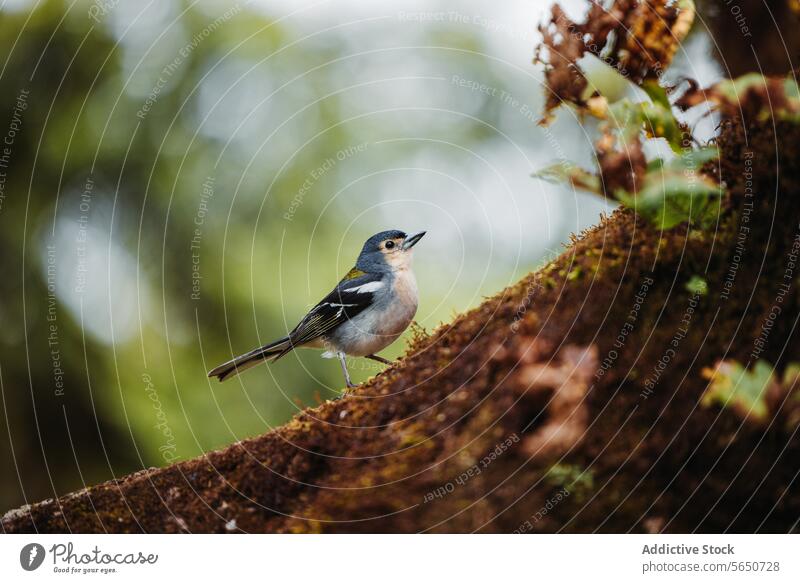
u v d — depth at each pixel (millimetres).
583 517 4883
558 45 6012
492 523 4922
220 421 11500
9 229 11578
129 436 11492
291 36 12680
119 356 11711
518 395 5062
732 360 4949
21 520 5695
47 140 11703
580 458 4910
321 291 11914
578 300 5219
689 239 5133
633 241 5219
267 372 11820
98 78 11859
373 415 5418
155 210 11844
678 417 4906
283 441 5492
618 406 4949
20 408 11477
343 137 12625
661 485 4902
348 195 12469
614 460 4895
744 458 4859
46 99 11758
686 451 4875
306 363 11938
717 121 5441
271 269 11891
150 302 11766
